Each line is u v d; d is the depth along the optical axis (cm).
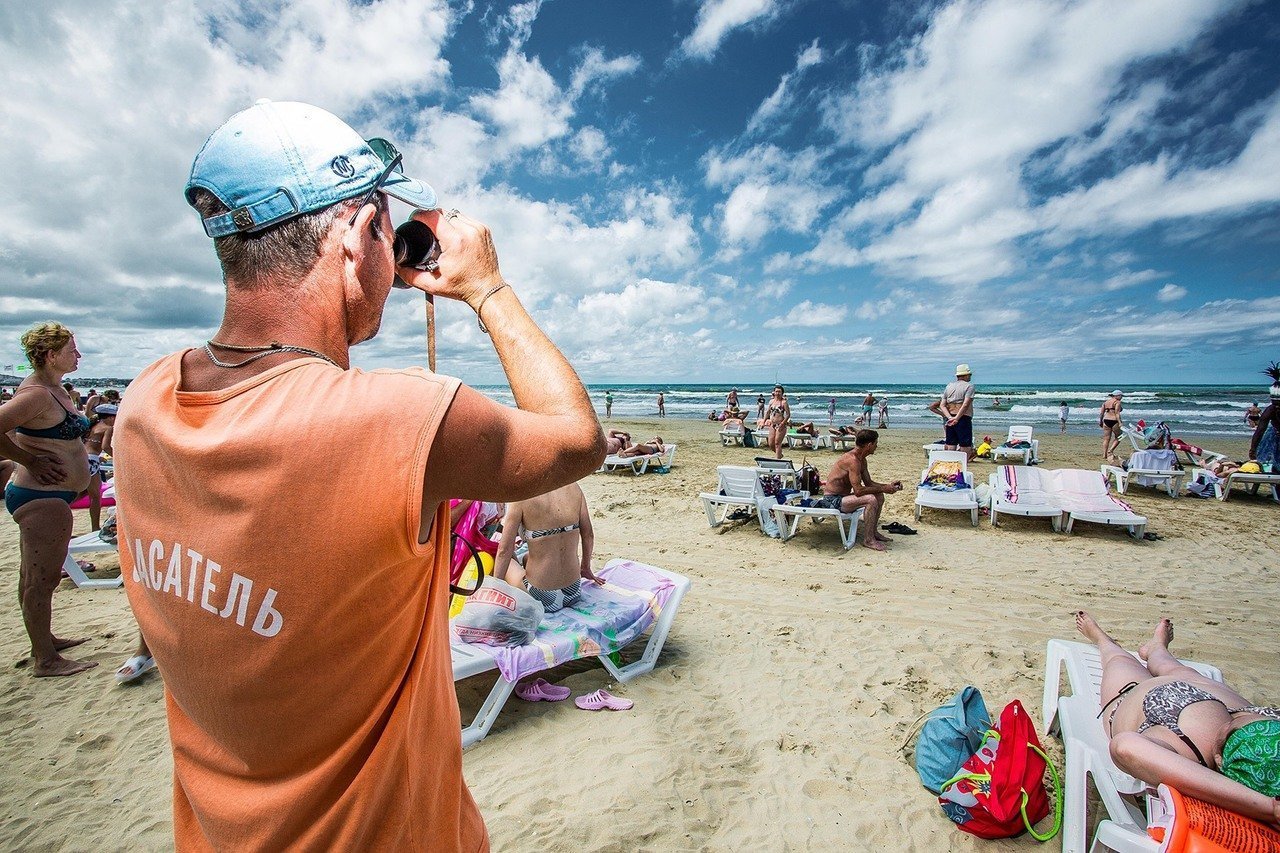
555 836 281
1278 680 427
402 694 80
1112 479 1199
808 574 652
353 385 70
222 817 76
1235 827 202
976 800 286
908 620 527
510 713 380
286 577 66
